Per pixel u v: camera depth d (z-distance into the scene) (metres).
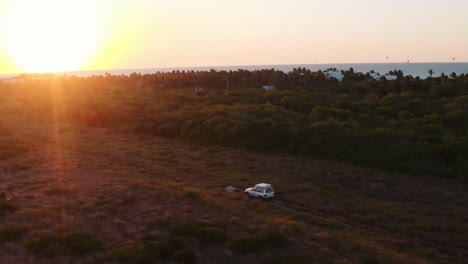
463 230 24.12
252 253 20.73
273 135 48.00
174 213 26.59
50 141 54.31
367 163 38.78
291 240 22.44
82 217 25.77
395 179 34.25
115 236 22.70
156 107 72.38
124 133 60.19
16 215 25.73
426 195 30.44
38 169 39.31
